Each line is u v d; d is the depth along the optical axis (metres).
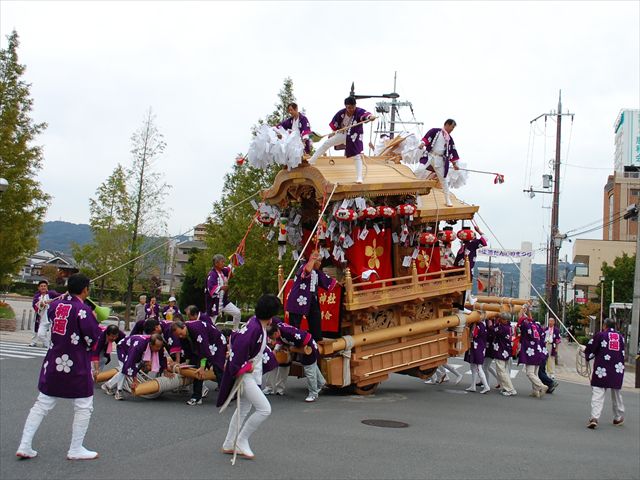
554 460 8.25
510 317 15.45
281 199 13.19
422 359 14.25
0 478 5.97
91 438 7.80
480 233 15.46
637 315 27.05
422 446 8.34
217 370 10.69
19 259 27.45
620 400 11.66
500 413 12.02
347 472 6.75
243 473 6.44
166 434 8.20
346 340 12.28
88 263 31.92
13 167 26.19
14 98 27.20
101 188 31.17
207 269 30.08
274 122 26.97
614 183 71.50
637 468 8.23
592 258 68.94
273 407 10.82
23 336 24.16
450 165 15.05
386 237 14.17
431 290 13.98
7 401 10.12
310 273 11.90
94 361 11.79
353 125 12.37
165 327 11.09
